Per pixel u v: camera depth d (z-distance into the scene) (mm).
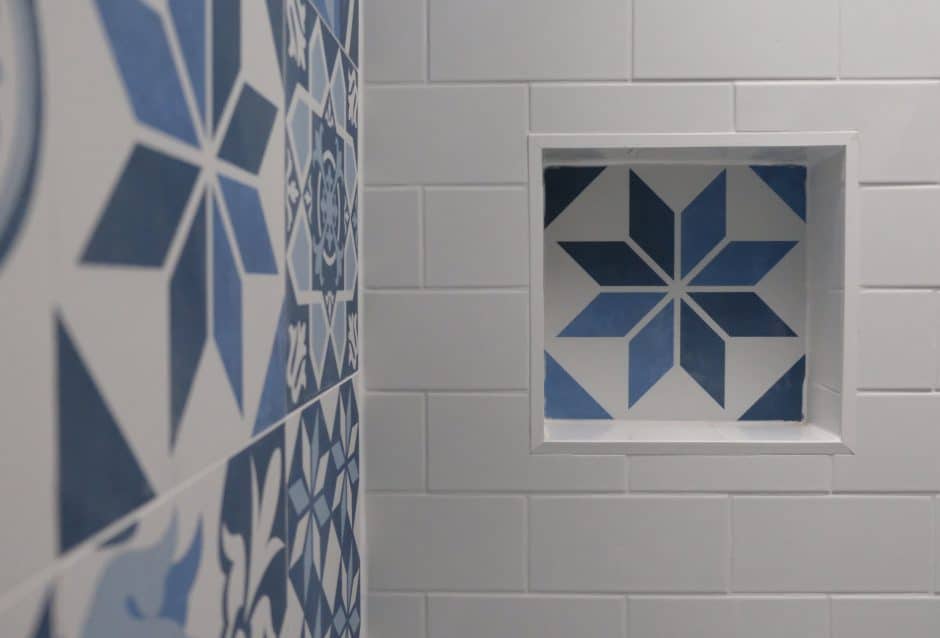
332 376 709
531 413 913
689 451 911
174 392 350
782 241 987
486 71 901
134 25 312
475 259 908
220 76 407
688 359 996
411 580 923
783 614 915
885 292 894
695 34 893
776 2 890
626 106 897
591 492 917
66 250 267
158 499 334
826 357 940
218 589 402
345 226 778
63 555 266
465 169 906
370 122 907
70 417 270
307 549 599
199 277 378
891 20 887
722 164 986
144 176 321
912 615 909
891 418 900
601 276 997
